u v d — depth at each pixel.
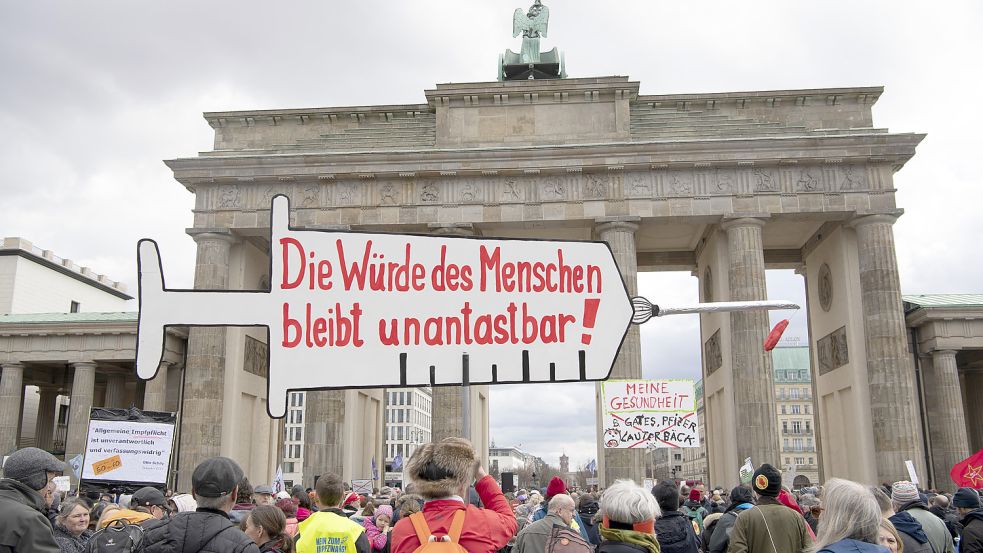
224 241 73.94
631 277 70.38
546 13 83.50
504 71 82.25
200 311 11.75
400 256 12.05
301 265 11.90
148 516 15.64
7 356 80.00
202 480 9.80
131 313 91.62
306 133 78.12
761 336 68.44
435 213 72.44
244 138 78.50
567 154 71.56
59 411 107.06
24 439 105.25
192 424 69.25
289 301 11.83
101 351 79.62
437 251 12.10
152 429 30.52
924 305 73.00
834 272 75.62
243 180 73.38
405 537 8.46
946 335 71.62
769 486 13.55
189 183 74.00
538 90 74.44
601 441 69.12
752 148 70.69
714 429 78.00
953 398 70.88
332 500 13.30
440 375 11.84
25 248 113.75
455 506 8.68
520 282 12.19
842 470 73.81
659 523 14.43
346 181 73.44
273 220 11.91
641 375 68.31
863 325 70.88
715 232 74.88
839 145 70.44
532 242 12.28
